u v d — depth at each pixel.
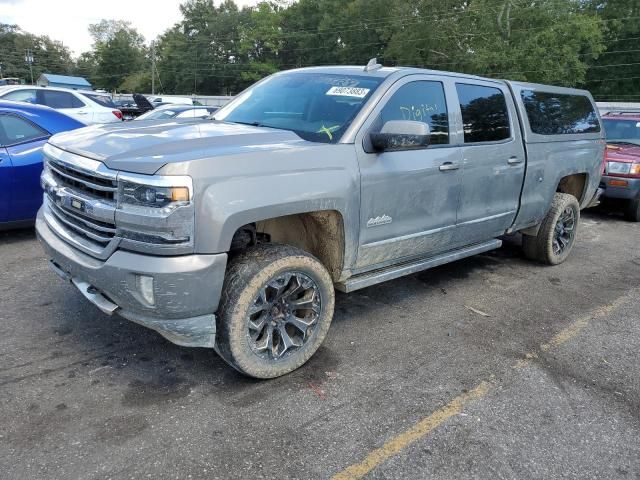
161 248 2.81
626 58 51.06
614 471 2.78
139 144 3.11
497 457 2.83
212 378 3.43
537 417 3.21
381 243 3.95
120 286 2.91
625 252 7.27
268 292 3.30
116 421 2.93
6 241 6.15
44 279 4.95
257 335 3.29
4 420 2.88
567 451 2.91
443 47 45.09
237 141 3.29
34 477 2.47
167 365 3.55
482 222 4.95
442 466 2.73
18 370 3.38
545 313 4.86
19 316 4.14
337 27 66.31
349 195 3.55
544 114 5.75
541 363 3.89
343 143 3.61
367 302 4.90
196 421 2.97
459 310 4.82
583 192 6.65
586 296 5.37
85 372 3.41
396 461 2.74
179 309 2.90
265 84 4.74
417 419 3.11
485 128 4.88
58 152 3.45
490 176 4.87
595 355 4.07
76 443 2.73
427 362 3.80
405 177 3.96
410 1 45.59
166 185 2.75
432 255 4.69
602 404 3.40
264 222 3.77
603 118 11.24
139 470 2.56
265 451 2.76
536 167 5.50
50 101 12.62
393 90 3.98
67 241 3.30
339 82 4.18
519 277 5.87
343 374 3.57
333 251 3.74
